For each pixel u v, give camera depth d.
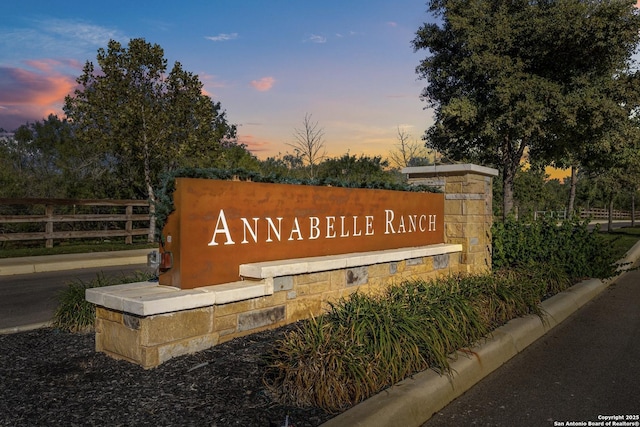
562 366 5.17
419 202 8.03
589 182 41.12
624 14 15.29
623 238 21.98
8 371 4.12
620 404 4.20
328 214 6.38
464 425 3.78
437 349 4.39
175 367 4.12
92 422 3.20
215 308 4.62
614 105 15.23
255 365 4.15
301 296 5.51
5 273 11.60
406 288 5.88
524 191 32.22
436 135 19.41
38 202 15.31
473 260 8.53
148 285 4.92
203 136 17.30
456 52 18.72
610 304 8.31
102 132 15.83
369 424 3.30
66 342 4.99
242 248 5.25
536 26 16.11
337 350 3.86
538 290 7.47
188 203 4.72
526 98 15.88
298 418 3.33
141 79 16.50
